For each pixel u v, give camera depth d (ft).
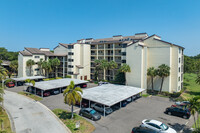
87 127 67.31
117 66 181.06
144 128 59.93
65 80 164.96
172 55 137.28
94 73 194.70
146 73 142.31
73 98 72.02
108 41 207.82
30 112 87.35
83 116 80.74
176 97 124.06
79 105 99.50
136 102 109.19
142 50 143.02
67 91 72.69
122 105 98.43
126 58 154.40
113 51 185.78
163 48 138.82
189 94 135.03
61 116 80.23
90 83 184.65
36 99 113.60
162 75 132.77
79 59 207.21
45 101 108.99
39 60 219.20
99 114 78.18
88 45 210.18
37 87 123.13
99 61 184.55
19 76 210.18
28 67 206.39
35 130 65.00
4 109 91.30
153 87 147.43
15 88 152.46
